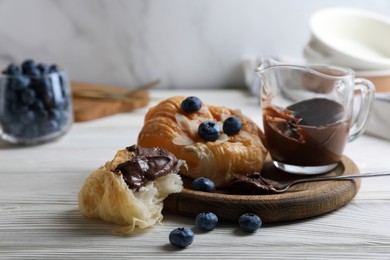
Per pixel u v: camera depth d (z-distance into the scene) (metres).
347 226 0.57
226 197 0.57
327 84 0.63
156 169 0.57
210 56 1.03
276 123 0.64
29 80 0.75
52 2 1.00
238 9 1.01
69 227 0.57
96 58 1.02
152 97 0.97
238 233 0.56
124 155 0.58
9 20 1.00
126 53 1.02
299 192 0.58
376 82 0.84
